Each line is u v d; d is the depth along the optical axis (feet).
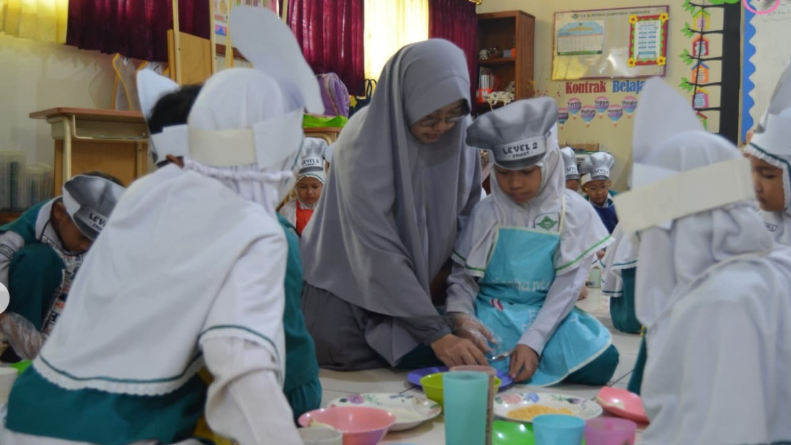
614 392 5.87
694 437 3.30
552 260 7.18
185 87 4.34
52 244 6.96
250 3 14.64
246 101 3.70
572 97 21.27
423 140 7.00
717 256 3.58
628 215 3.79
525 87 21.12
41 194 11.60
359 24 17.12
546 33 21.45
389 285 6.90
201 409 3.71
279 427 3.20
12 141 11.49
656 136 3.87
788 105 5.06
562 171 7.24
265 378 3.23
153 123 4.27
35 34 11.18
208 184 3.61
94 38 11.87
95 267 3.69
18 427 3.51
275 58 3.92
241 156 3.67
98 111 10.30
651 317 3.70
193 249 3.47
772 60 19.25
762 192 4.98
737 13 19.52
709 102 19.89
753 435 3.19
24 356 6.73
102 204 6.25
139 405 3.43
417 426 5.48
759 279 3.44
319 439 4.06
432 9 19.44
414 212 7.00
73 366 3.48
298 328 4.91
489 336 6.96
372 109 6.98
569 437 3.92
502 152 6.89
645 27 20.42
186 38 12.45
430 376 6.16
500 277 7.30
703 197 3.57
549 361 6.86
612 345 6.76
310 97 3.77
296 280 4.80
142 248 3.56
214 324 3.27
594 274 12.59
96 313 3.56
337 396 6.46
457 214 7.58
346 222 7.14
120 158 11.48
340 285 7.34
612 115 20.90
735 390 3.25
